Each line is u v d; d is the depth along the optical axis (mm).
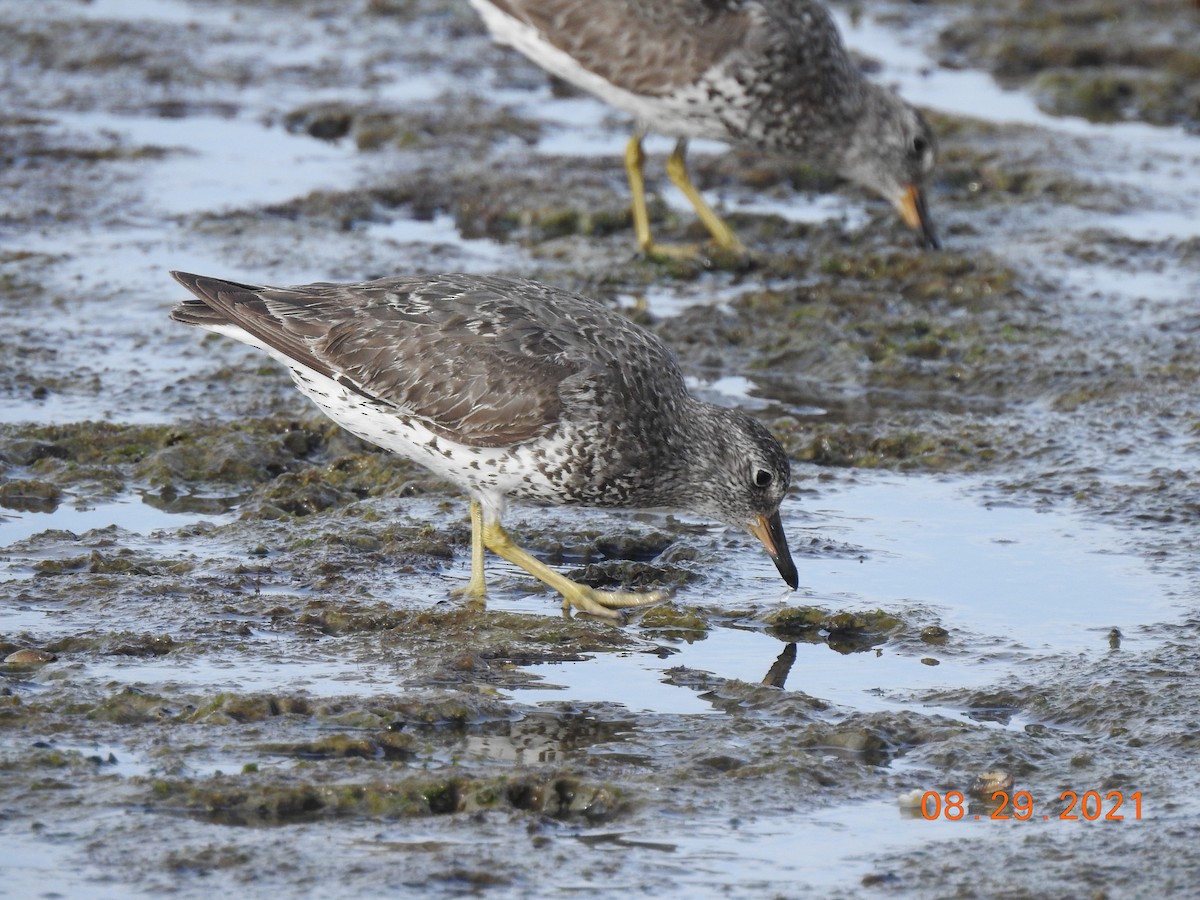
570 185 23391
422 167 24031
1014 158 25016
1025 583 12656
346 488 14312
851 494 14609
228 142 24906
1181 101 28344
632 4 19656
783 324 18766
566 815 9102
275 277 19297
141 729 9750
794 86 19953
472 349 12242
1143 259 21203
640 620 11930
